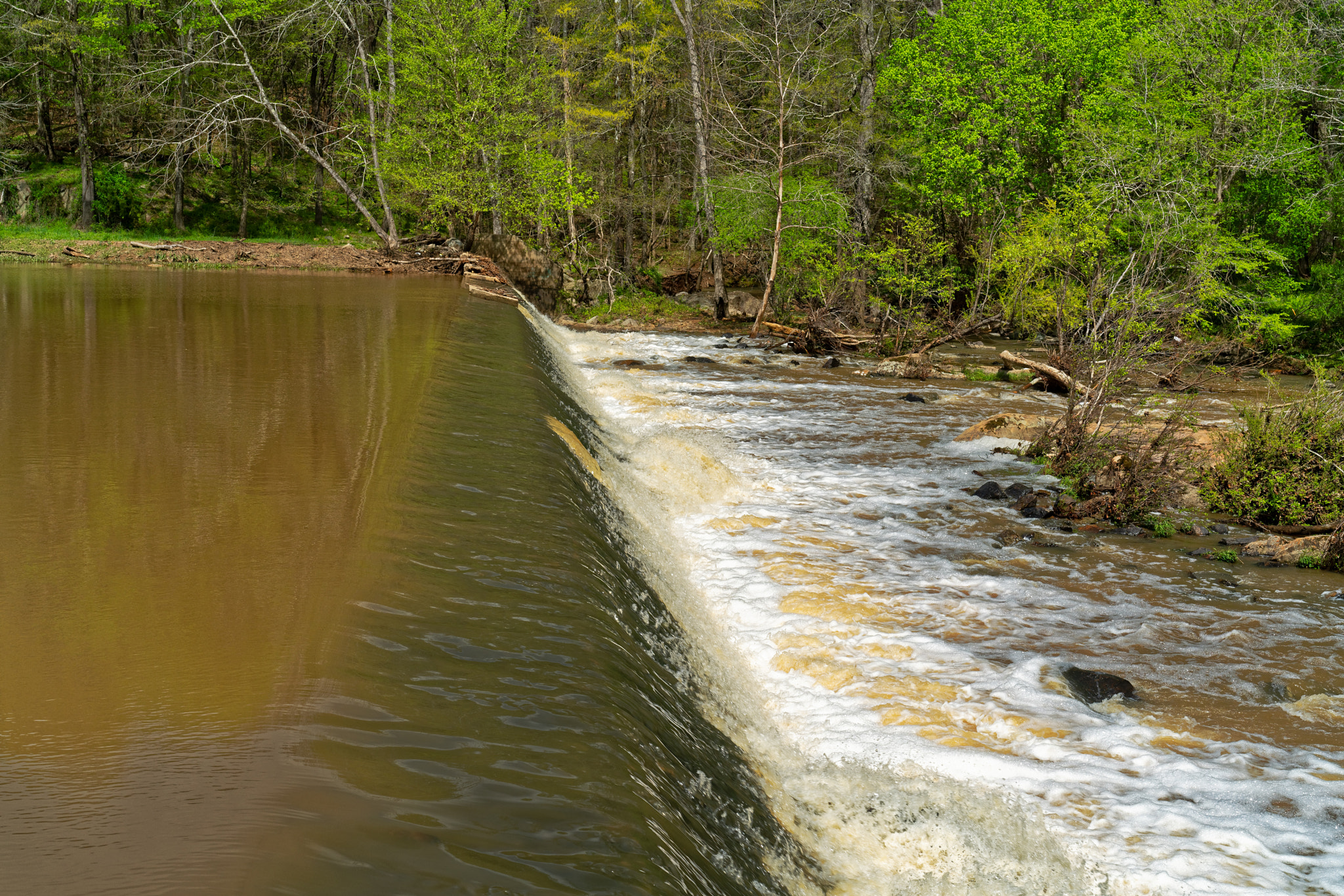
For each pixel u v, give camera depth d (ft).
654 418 51.11
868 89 130.62
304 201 158.71
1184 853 14.60
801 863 12.76
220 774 8.47
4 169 136.05
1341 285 84.02
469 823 8.32
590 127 135.44
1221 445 39.70
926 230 101.24
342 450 21.80
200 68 137.08
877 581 27.04
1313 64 93.09
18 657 10.66
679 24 132.36
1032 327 95.40
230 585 13.32
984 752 17.70
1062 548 31.19
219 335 41.04
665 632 18.38
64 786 8.06
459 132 113.09
